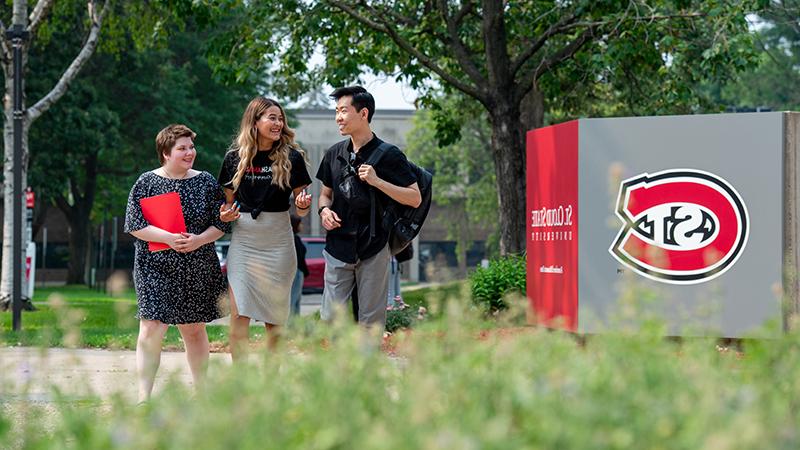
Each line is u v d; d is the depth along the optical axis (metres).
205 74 81.75
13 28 30.25
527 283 23.84
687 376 6.34
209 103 82.44
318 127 123.81
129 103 79.12
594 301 21.39
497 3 38.16
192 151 12.68
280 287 12.78
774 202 20.12
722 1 34.47
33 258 52.56
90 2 41.41
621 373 6.24
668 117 20.75
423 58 38.09
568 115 50.53
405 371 7.06
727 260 20.28
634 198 21.03
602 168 21.36
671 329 15.66
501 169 37.88
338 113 12.98
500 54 38.22
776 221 20.11
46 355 7.75
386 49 41.34
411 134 101.81
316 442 5.31
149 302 12.41
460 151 99.88
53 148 71.75
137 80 78.06
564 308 22.08
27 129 39.47
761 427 4.99
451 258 133.25
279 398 6.11
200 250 12.56
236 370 6.80
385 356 7.42
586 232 21.52
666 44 34.94
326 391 6.08
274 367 7.18
